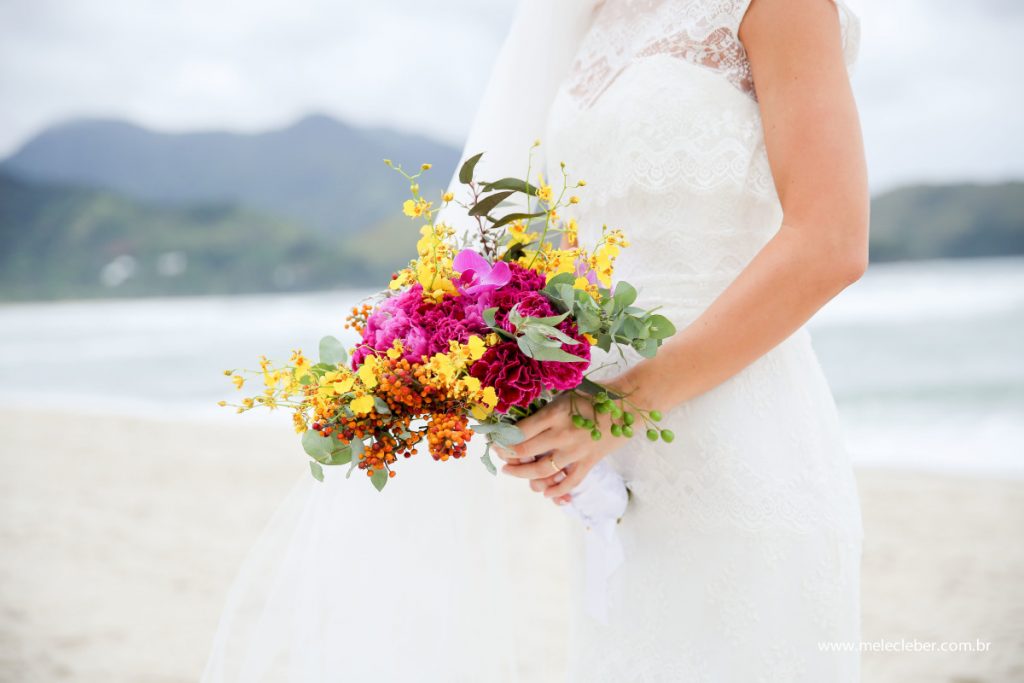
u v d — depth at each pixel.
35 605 4.65
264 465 8.77
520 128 1.82
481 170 1.83
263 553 1.78
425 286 1.42
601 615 1.64
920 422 14.48
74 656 3.91
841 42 1.45
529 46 1.79
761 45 1.45
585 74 1.72
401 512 1.72
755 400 1.54
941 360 18.89
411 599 1.70
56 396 19.38
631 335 1.35
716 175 1.51
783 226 1.41
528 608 4.57
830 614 1.52
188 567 5.38
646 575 1.60
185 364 24.06
